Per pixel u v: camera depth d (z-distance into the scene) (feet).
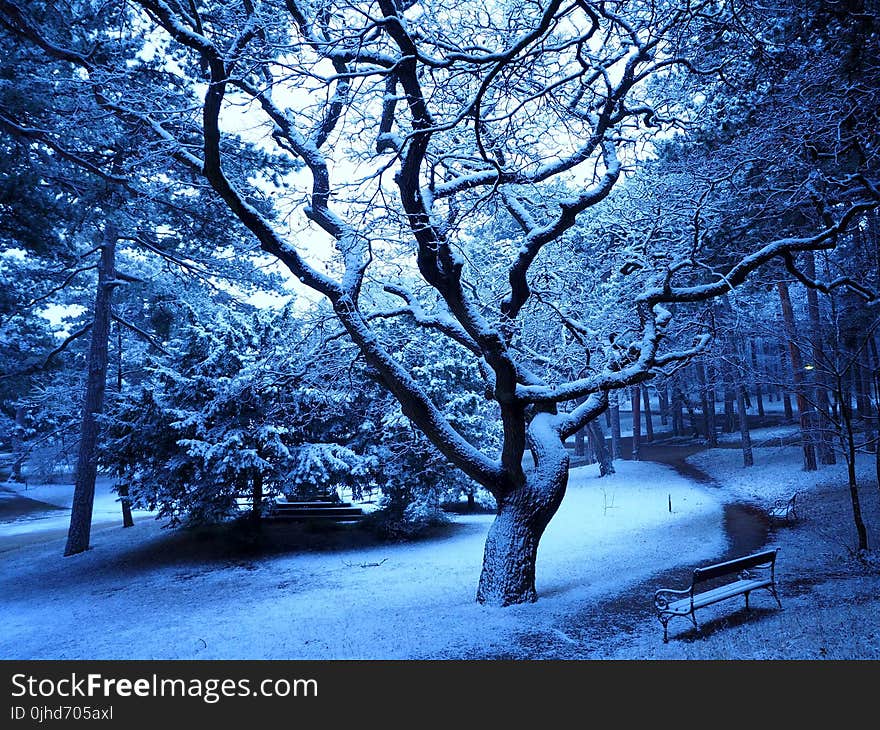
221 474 61.41
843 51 32.58
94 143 49.98
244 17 32.78
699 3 32.50
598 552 51.67
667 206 44.50
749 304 66.54
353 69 34.45
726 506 71.87
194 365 68.23
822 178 32.73
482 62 27.94
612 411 128.98
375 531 72.23
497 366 36.14
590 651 25.29
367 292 52.95
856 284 35.94
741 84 39.11
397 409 66.69
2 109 47.01
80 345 128.47
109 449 66.33
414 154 31.94
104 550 73.10
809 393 77.66
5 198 50.39
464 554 59.26
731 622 27.78
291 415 62.18
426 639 28.19
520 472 36.99
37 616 47.03
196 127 36.19
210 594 50.24
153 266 100.17
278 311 72.54
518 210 41.50
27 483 165.27
